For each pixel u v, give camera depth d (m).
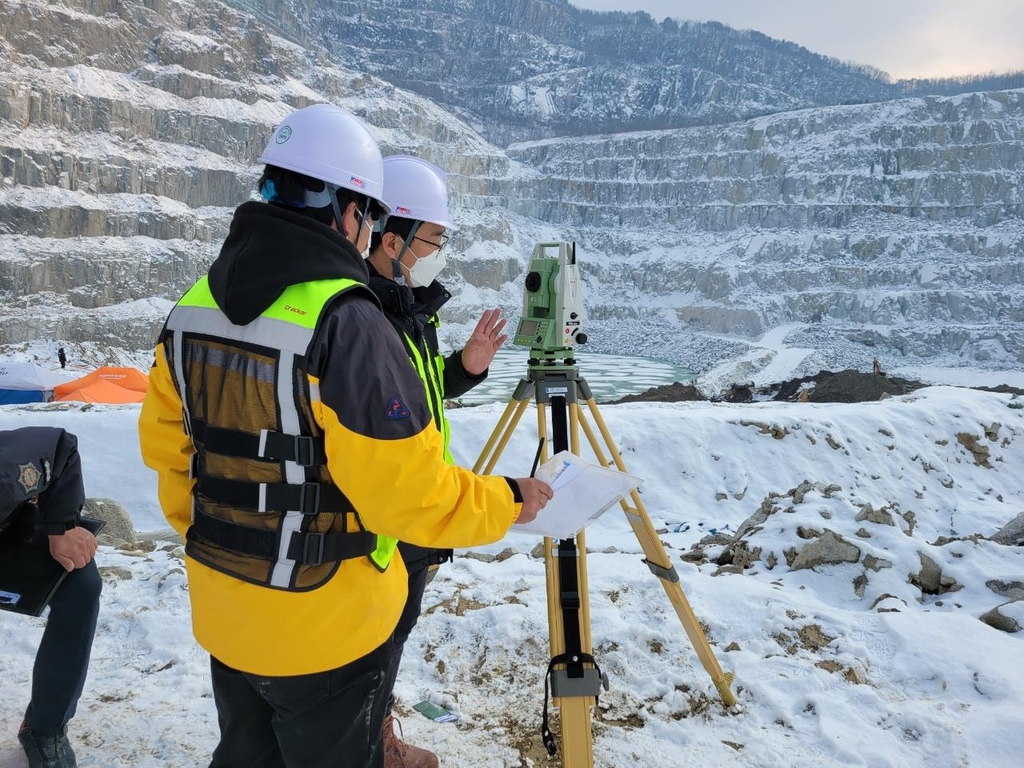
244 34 118.25
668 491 12.43
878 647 3.62
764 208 123.44
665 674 3.41
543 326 3.00
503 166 139.00
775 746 2.96
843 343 95.50
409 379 1.60
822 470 12.86
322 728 1.70
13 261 74.12
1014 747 2.88
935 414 14.12
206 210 95.50
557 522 1.86
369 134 1.83
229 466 1.62
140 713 3.09
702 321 109.62
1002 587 4.57
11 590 2.55
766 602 3.98
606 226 136.38
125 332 74.25
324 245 1.60
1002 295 98.38
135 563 4.70
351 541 1.63
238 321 1.54
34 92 87.62
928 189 116.25
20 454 2.41
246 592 1.61
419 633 3.78
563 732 2.39
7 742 2.89
